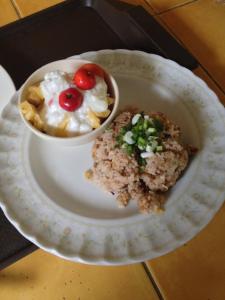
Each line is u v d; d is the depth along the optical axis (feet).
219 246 0.76
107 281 0.74
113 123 0.83
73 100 0.80
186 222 0.73
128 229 0.74
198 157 0.82
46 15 1.12
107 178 0.78
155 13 1.17
